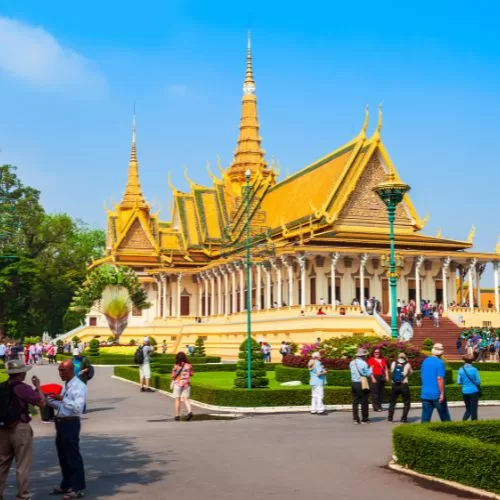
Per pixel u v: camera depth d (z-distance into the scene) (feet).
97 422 72.33
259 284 225.97
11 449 36.27
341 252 197.47
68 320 348.59
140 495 37.83
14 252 305.32
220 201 301.02
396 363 70.23
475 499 35.99
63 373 38.99
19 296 315.99
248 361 88.07
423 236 220.64
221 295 260.83
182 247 305.73
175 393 74.43
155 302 299.17
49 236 341.41
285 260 205.16
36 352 206.69
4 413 35.65
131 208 334.65
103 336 277.03
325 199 223.92
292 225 235.20
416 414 77.36
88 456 50.75
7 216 325.83
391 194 105.19
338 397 83.35
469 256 209.56
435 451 41.06
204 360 171.73
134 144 344.28
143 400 95.04
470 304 209.97
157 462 47.75
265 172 305.32
